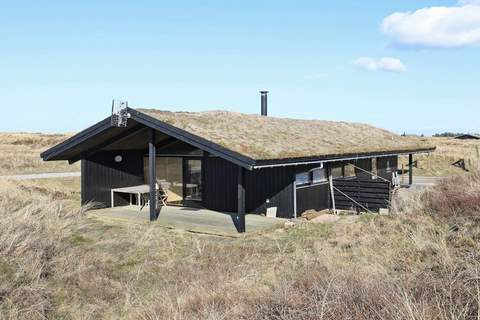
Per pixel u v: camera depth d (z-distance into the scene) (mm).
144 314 6160
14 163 33094
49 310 6688
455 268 6176
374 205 15531
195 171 16281
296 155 12836
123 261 8984
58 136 62906
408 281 5559
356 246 8648
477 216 9000
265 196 14938
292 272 7219
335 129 21453
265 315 5090
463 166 35688
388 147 20047
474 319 4305
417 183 26891
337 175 17297
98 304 6973
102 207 16078
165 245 10211
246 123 16250
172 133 12680
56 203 12531
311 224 12102
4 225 8594
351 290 5238
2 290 6605
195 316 5586
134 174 17344
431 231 8766
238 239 11039
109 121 13797
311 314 4738
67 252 8703
